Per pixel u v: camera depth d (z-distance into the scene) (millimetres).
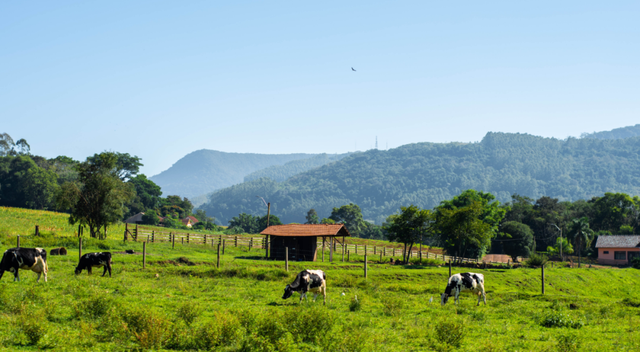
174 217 157000
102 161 53094
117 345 12258
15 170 123125
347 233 50719
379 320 18375
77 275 24938
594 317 22891
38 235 42531
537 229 116000
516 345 15086
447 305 23672
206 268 32438
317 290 21391
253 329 14180
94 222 51688
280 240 50781
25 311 13938
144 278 27391
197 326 14445
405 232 55562
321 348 13195
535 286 44625
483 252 79125
